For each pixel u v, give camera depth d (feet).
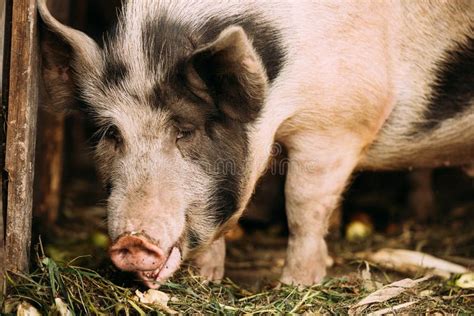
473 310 15.78
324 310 15.67
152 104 14.70
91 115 15.47
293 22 15.92
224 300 16.16
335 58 16.35
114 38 15.21
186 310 15.19
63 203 23.82
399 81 17.75
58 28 15.02
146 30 14.99
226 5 15.44
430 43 17.63
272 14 15.75
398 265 19.15
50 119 21.52
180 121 14.70
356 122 17.13
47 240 20.13
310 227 17.60
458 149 18.80
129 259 13.79
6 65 14.89
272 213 23.91
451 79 17.94
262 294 16.44
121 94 14.88
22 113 14.69
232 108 14.60
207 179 14.96
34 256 16.16
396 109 17.90
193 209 14.83
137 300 14.94
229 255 21.38
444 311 15.70
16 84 14.61
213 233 15.40
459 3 17.42
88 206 24.36
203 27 15.17
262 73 14.33
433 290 16.88
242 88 14.37
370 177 25.77
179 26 15.07
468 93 18.02
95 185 26.32
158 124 14.69
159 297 15.15
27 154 14.83
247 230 23.79
